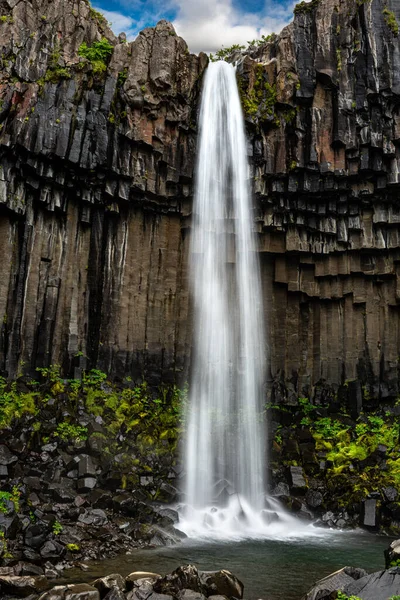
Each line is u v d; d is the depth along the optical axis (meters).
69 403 15.60
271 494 15.84
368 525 13.95
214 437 17.38
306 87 19.08
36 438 13.98
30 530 10.09
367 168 18.69
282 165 18.95
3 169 15.19
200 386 19.14
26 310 16.48
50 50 16.88
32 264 16.73
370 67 18.81
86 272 18.34
